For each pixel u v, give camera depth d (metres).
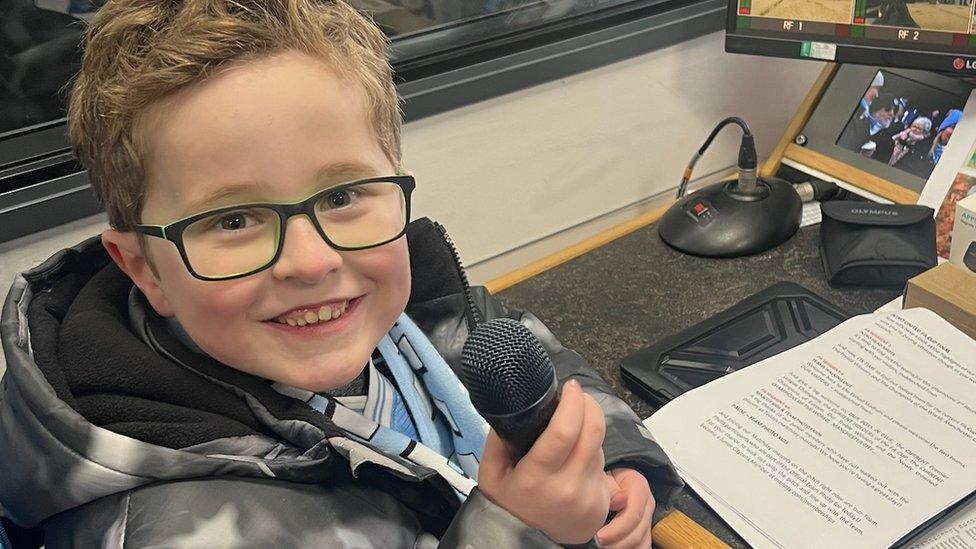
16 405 0.67
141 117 0.63
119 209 0.68
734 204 1.27
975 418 0.91
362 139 0.67
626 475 0.85
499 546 0.63
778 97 1.62
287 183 0.63
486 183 1.38
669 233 1.28
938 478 0.85
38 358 0.70
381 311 0.72
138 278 0.72
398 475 0.71
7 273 1.07
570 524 0.64
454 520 0.66
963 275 1.06
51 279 0.79
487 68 1.28
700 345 1.06
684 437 0.93
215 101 0.61
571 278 1.23
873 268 1.15
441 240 0.95
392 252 0.69
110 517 0.65
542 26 1.34
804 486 0.86
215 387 0.71
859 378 0.97
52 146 1.08
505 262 1.47
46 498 0.66
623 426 0.90
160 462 0.64
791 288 1.14
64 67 1.08
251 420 0.71
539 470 0.63
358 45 0.70
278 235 0.64
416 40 1.25
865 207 1.20
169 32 0.64
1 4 1.03
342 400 0.78
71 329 0.72
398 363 0.86
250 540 0.64
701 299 1.17
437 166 1.31
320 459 0.68
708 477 0.88
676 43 1.45
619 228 1.33
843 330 1.03
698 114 1.55
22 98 1.08
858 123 1.34
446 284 0.95
